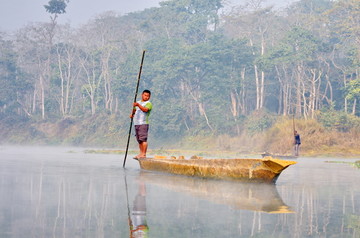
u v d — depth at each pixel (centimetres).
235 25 6694
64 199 607
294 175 1191
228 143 5319
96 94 7794
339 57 6675
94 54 7538
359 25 5678
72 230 412
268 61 5684
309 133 3897
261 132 5338
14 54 8456
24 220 454
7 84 8244
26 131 7788
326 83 6325
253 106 6975
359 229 439
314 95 5491
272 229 433
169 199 630
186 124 6356
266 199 653
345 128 4328
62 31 8388
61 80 8194
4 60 8275
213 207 564
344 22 5762
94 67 8056
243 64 6250
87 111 7844
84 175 1001
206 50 6206
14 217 469
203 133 6159
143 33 7831
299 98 5778
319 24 6481
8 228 415
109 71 7675
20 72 8456
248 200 639
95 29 8088
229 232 415
